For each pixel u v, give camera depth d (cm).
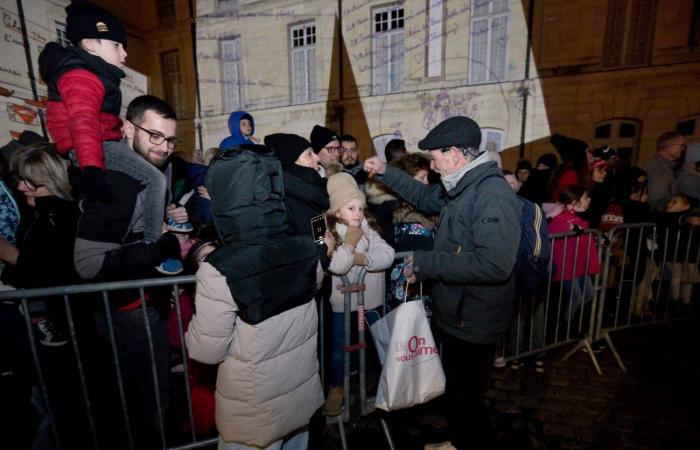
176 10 1062
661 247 415
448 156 176
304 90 1018
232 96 1079
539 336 334
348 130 976
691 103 694
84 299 187
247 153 133
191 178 331
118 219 162
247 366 136
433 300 190
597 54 746
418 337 180
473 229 162
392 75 928
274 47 1010
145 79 641
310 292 150
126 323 190
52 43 170
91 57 168
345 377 210
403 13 895
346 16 937
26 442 230
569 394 285
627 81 734
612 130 759
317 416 256
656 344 359
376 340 189
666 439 238
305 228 199
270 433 145
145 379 199
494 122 838
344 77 960
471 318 171
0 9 491
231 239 134
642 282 423
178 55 1092
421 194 238
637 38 720
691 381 299
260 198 134
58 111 169
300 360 151
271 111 1041
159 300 206
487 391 290
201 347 132
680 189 462
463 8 834
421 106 898
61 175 188
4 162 273
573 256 323
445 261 166
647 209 425
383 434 243
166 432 215
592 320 326
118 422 233
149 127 173
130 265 164
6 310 206
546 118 800
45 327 209
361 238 220
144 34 1101
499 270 152
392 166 261
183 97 1116
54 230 189
